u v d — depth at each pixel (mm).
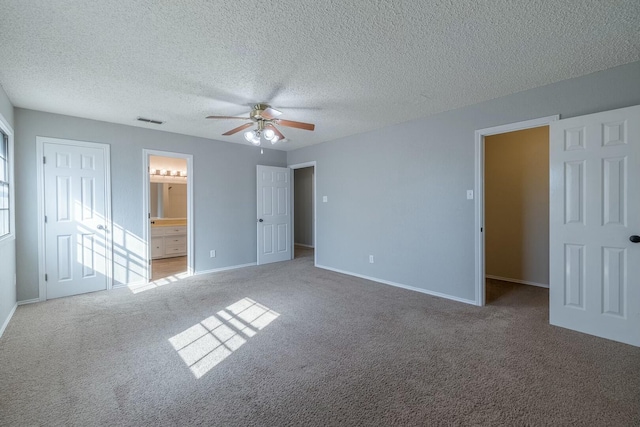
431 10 1719
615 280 2402
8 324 2807
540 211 4086
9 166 3154
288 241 6027
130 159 4113
